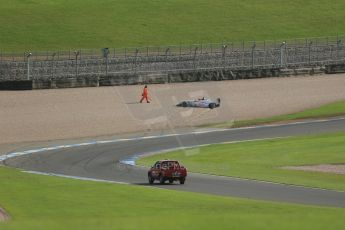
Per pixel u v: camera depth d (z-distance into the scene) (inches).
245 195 4077.3
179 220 2314.2
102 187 4212.6
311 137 6584.6
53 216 3179.1
